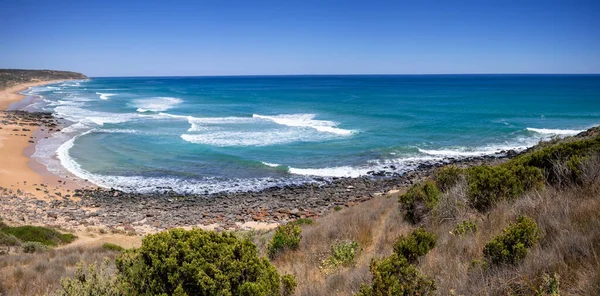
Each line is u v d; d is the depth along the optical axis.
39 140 40.81
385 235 8.74
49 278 9.44
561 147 10.11
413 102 78.75
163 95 109.12
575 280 3.60
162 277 4.66
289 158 33.94
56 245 17.17
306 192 26.09
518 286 3.91
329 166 31.66
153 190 26.72
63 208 23.23
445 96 93.44
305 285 6.32
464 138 39.97
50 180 28.17
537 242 4.77
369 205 17.05
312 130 46.44
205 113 64.19
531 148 30.80
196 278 4.58
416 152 34.88
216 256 4.89
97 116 60.06
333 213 18.27
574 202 5.82
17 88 130.12
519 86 134.25
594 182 7.03
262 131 46.12
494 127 44.94
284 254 9.36
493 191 8.53
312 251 9.00
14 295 8.16
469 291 4.11
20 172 29.59
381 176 28.75
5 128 46.06
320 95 104.06
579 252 4.12
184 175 29.81
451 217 8.22
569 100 76.19
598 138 10.70
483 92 105.19
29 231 17.44
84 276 4.95
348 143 38.84
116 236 19.11
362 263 7.11
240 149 36.97
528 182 8.66
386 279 4.29
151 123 52.88
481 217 7.37
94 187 27.08
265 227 20.47
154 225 21.11
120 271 4.89
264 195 25.67
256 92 121.31
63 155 34.84
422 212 9.42
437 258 5.59
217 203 24.44
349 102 80.94
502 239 4.84
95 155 34.97
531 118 51.69
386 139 40.38
